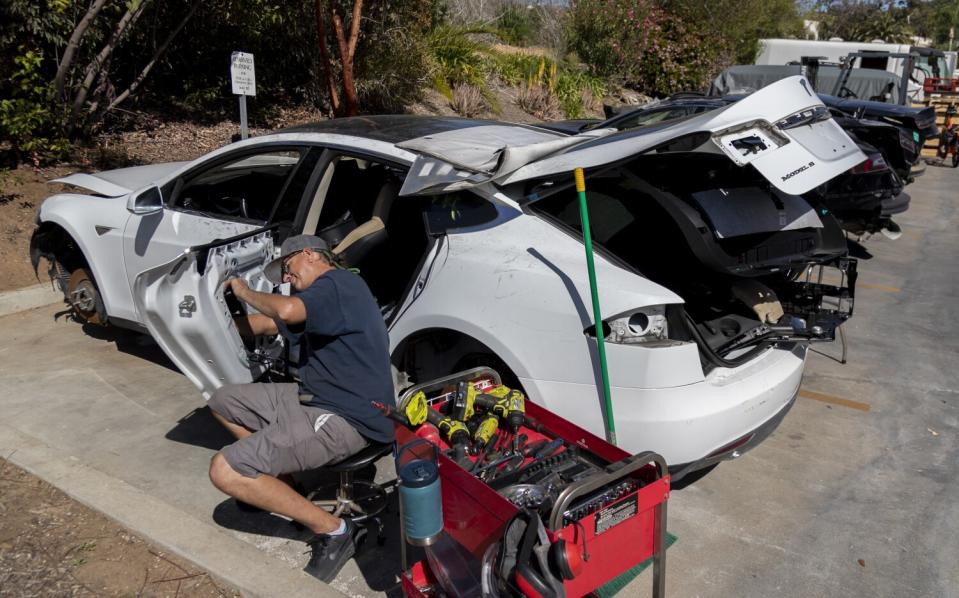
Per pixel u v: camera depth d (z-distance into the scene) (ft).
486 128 14.16
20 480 11.38
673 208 11.51
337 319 9.70
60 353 16.75
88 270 17.11
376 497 11.59
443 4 47.55
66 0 23.61
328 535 9.80
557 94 52.60
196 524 10.48
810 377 17.10
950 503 12.13
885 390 16.44
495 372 10.57
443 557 8.93
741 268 11.66
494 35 56.08
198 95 32.32
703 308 12.89
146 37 29.50
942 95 57.88
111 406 14.38
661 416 9.87
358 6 26.84
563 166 11.09
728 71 48.83
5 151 25.03
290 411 9.85
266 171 16.12
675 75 64.23
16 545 9.96
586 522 7.64
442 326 11.40
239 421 10.26
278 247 13.15
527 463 9.12
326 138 13.30
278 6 30.25
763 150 10.00
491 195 11.59
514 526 7.63
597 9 61.46
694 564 10.53
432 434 9.50
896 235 25.85
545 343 10.44
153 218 15.17
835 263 13.07
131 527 10.36
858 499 12.21
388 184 13.99
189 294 11.03
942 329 20.43
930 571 10.46
